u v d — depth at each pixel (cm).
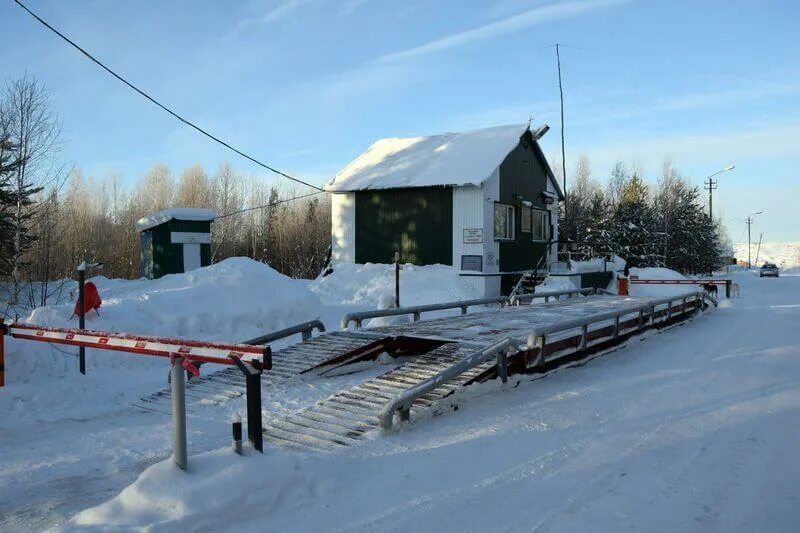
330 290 2241
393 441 614
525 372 859
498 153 2416
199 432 655
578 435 627
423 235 2386
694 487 490
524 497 472
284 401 771
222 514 423
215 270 1366
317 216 4812
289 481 476
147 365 995
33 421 685
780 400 758
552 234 2928
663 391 812
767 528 420
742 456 561
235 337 1204
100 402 765
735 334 1368
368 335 1030
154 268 2292
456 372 727
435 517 438
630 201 5091
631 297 2094
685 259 6006
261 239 4859
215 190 5031
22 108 2056
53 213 2253
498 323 1194
